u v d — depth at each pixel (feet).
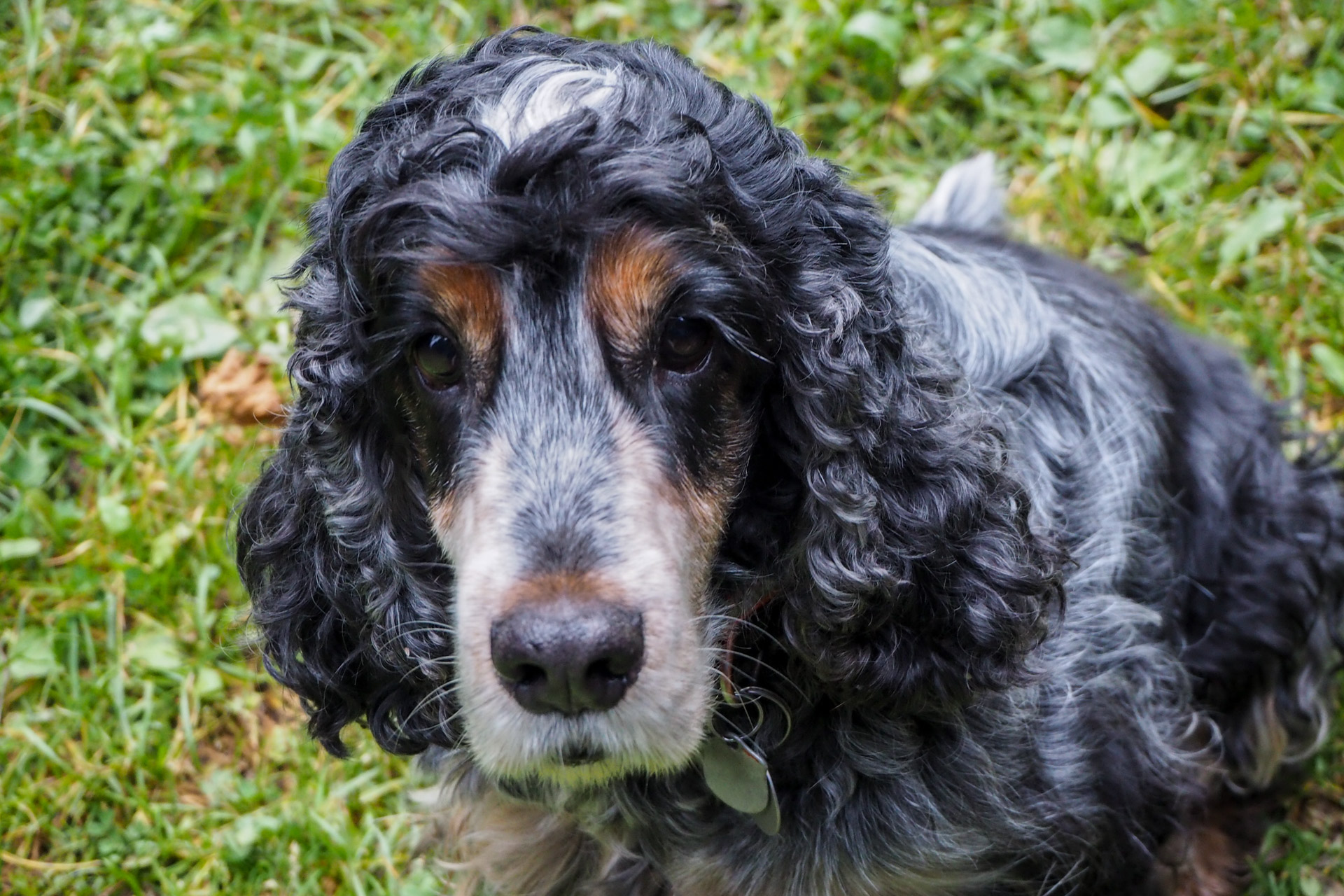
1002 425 2.50
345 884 2.88
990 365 2.65
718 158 2.22
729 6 3.89
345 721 2.58
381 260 2.22
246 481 3.11
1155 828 2.71
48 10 3.83
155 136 3.67
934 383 2.38
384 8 3.90
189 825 2.94
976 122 3.75
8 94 3.67
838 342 2.26
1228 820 2.97
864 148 3.67
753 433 2.30
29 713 3.04
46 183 3.51
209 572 3.12
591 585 2.09
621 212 2.15
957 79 3.71
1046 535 2.49
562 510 2.12
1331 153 3.48
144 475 3.26
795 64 3.71
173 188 3.49
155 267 3.48
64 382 3.35
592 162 2.15
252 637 2.69
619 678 2.11
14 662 3.06
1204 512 2.88
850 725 2.41
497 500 2.15
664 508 2.18
